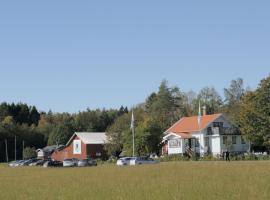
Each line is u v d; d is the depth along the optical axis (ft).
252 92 313.73
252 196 98.02
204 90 537.24
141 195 104.63
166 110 513.45
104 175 174.60
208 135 374.43
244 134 319.27
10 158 527.40
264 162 250.16
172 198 98.22
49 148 504.84
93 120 629.92
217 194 102.22
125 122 403.95
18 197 109.29
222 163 248.52
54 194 113.19
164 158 332.39
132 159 283.38
